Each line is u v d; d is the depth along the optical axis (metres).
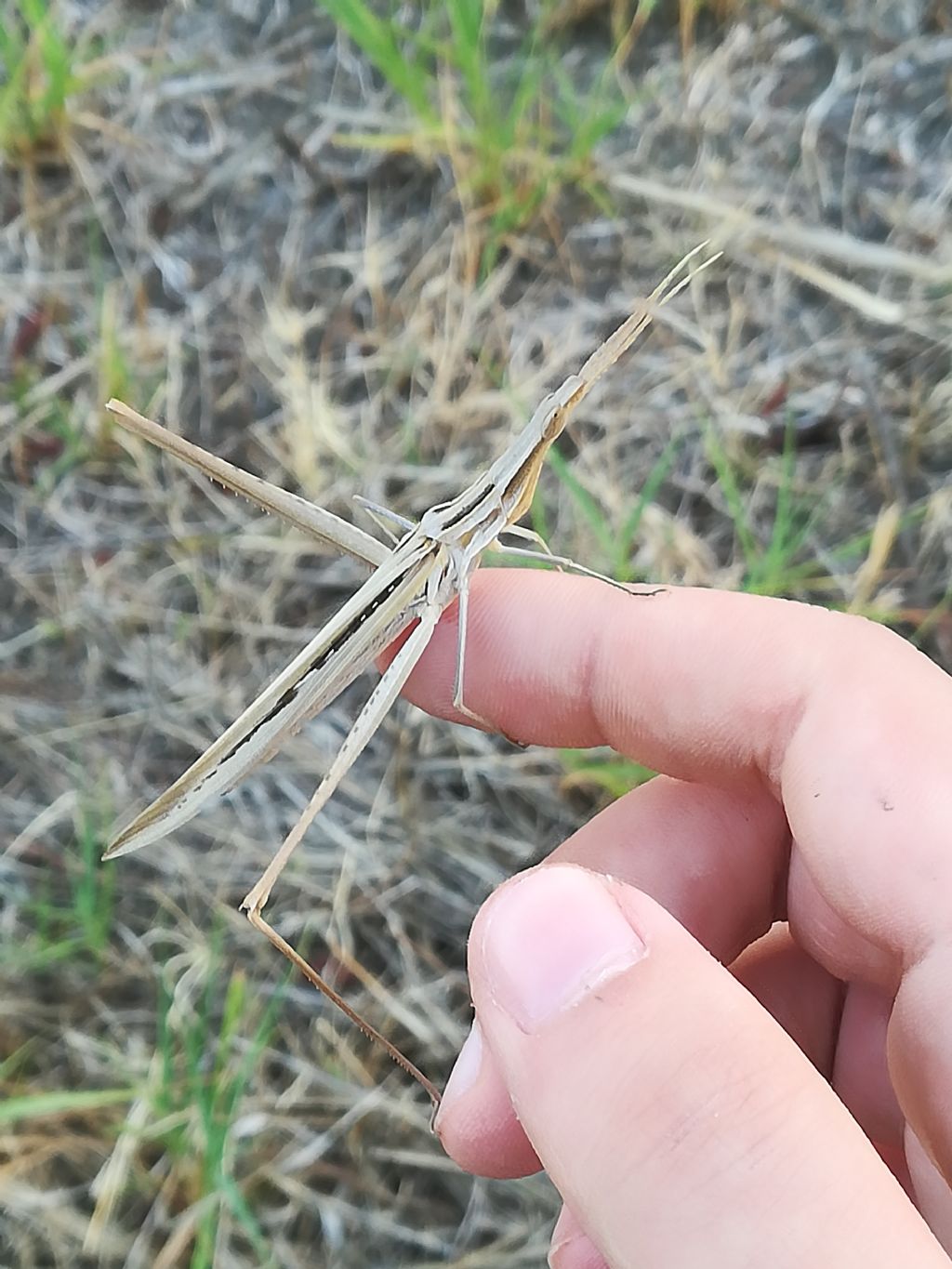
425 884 0.15
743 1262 0.06
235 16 0.21
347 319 0.19
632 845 0.11
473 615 0.12
